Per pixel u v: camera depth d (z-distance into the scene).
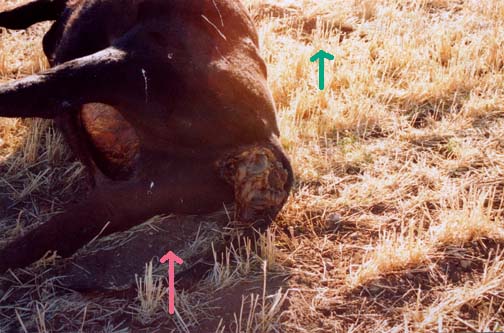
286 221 3.86
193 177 3.51
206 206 3.60
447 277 3.54
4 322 3.45
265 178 3.52
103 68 3.35
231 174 3.54
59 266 3.65
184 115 3.46
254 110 3.57
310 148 4.26
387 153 4.22
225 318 3.41
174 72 3.47
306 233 3.81
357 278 3.53
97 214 3.47
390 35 5.11
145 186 3.48
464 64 4.73
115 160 3.73
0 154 4.32
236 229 3.69
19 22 4.45
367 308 3.44
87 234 3.48
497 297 3.43
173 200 3.52
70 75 3.30
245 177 3.50
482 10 5.34
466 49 4.89
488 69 4.79
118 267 3.68
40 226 3.49
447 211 3.82
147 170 3.49
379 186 4.00
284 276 3.60
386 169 4.12
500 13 5.29
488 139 4.23
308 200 3.96
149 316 3.42
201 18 3.65
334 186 4.04
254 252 3.65
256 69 3.70
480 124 4.35
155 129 3.45
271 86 4.60
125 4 3.74
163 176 3.49
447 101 4.56
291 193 3.97
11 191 4.10
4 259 3.46
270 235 3.63
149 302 3.43
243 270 3.59
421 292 3.49
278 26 5.27
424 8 5.45
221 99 3.51
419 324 3.32
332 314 3.43
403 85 4.72
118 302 3.50
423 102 4.58
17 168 4.22
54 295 3.53
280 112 4.45
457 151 4.16
